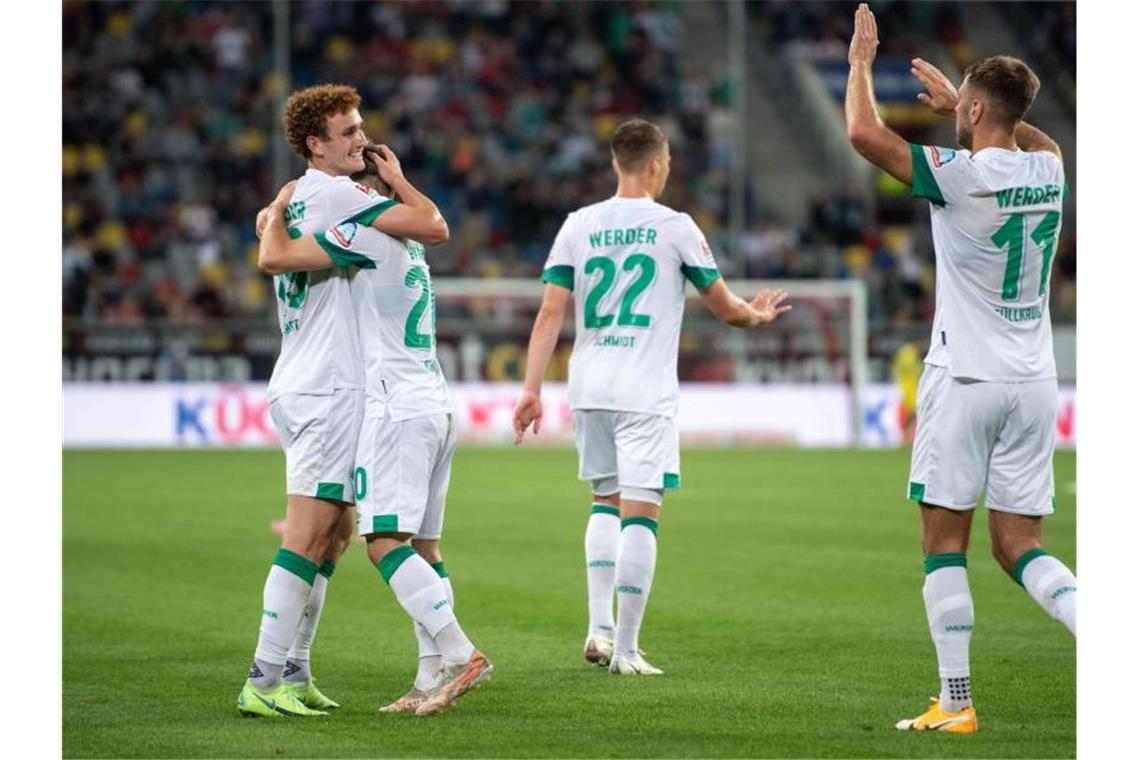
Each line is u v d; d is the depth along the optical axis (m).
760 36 102.88
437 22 99.12
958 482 17.11
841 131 96.75
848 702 18.91
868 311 87.12
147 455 64.38
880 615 26.25
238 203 88.31
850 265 89.00
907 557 33.88
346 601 28.00
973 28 102.44
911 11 102.38
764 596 28.44
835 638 23.97
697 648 23.11
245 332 72.00
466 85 96.62
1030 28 102.25
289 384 18.22
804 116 98.50
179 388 71.19
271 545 36.06
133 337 71.06
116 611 26.83
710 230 92.00
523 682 20.38
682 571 31.73
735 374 74.62
